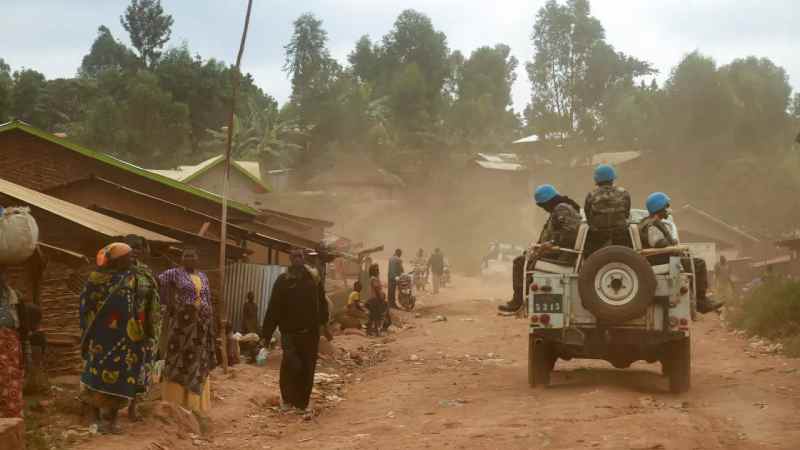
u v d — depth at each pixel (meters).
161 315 8.48
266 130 99.94
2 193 13.54
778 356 15.03
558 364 14.59
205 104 108.00
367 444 8.10
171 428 8.62
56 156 25.28
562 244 11.70
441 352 17.39
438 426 8.82
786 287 19.06
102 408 8.25
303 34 128.00
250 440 8.71
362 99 119.19
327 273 36.03
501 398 10.76
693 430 7.84
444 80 146.62
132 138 92.94
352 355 17.03
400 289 30.70
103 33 154.62
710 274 41.41
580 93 113.25
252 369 13.91
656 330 10.79
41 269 11.95
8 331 7.51
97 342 8.16
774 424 8.33
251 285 19.69
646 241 11.59
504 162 105.38
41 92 108.25
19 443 6.00
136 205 23.17
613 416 8.83
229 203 27.67
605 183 11.62
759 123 97.75
